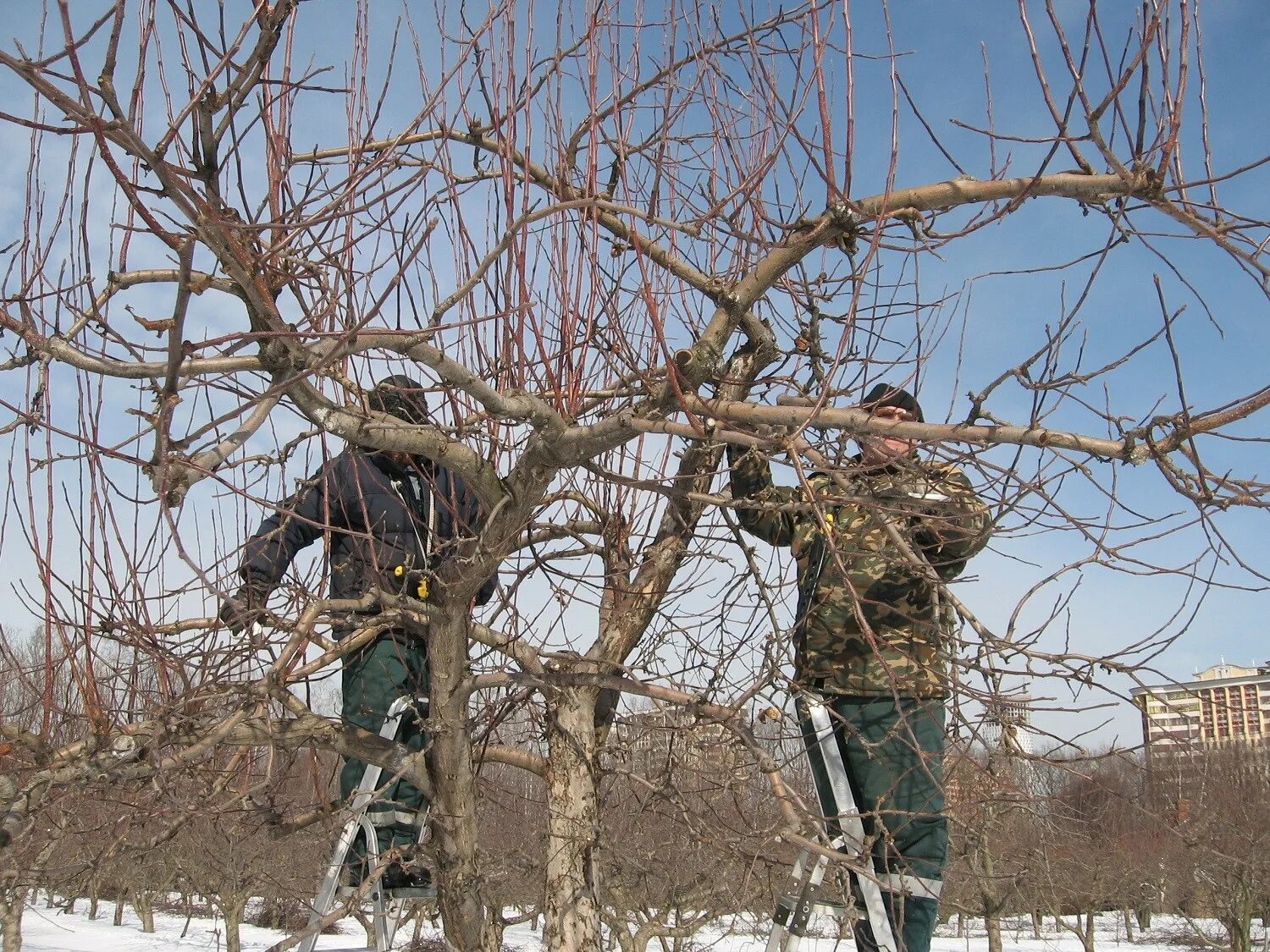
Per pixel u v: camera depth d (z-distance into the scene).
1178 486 2.17
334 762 4.11
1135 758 3.07
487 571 2.99
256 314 2.14
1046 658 2.85
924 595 3.26
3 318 2.18
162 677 2.85
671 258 3.29
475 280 2.33
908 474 2.95
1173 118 2.19
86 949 15.55
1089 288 2.30
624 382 3.00
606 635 3.68
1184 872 14.47
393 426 2.58
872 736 3.17
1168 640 2.77
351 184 2.36
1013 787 3.27
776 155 2.79
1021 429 2.26
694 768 3.66
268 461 3.24
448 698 3.21
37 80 1.62
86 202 2.75
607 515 3.80
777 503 3.17
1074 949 20.47
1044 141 2.33
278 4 1.79
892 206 2.47
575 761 3.63
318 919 2.92
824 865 3.06
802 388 3.07
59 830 3.13
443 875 3.29
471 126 3.40
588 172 3.03
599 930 3.50
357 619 3.22
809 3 3.02
